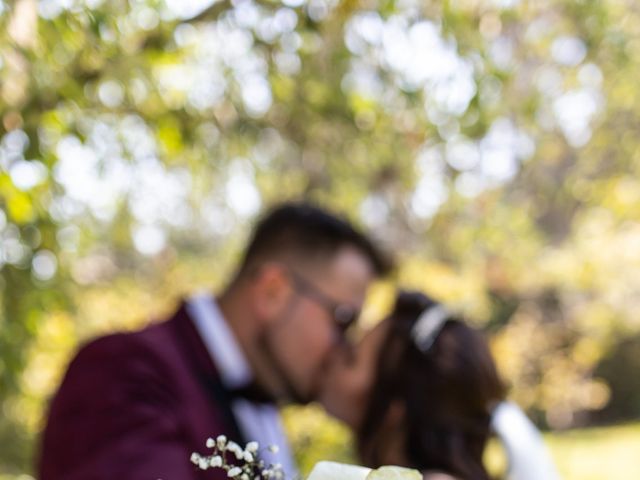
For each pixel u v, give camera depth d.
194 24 2.66
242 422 2.07
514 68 3.73
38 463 1.99
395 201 5.38
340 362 2.16
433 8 3.04
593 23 3.90
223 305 2.19
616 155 6.27
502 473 2.07
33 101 2.27
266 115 3.56
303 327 2.16
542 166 6.14
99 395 1.89
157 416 1.90
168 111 2.97
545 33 3.93
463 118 3.35
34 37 2.07
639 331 10.30
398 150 3.95
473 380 2.02
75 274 4.71
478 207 5.82
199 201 4.57
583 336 9.11
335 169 4.38
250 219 5.31
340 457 4.91
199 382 2.04
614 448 9.48
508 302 8.45
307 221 2.24
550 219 9.09
